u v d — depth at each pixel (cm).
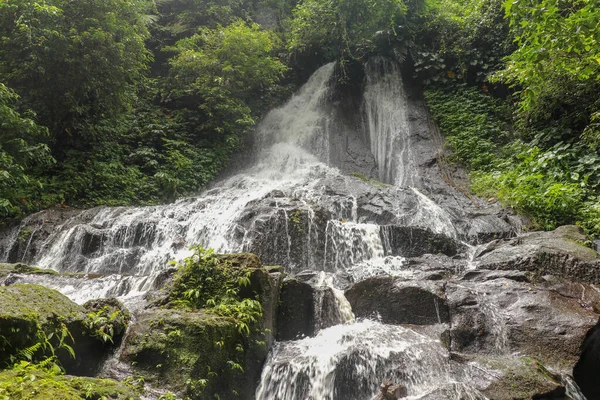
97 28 997
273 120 1444
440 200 983
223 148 1277
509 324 471
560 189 804
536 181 904
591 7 604
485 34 1357
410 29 1455
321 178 1028
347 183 963
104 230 795
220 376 385
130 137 1194
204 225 784
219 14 1633
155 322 392
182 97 1327
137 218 855
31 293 357
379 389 412
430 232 725
